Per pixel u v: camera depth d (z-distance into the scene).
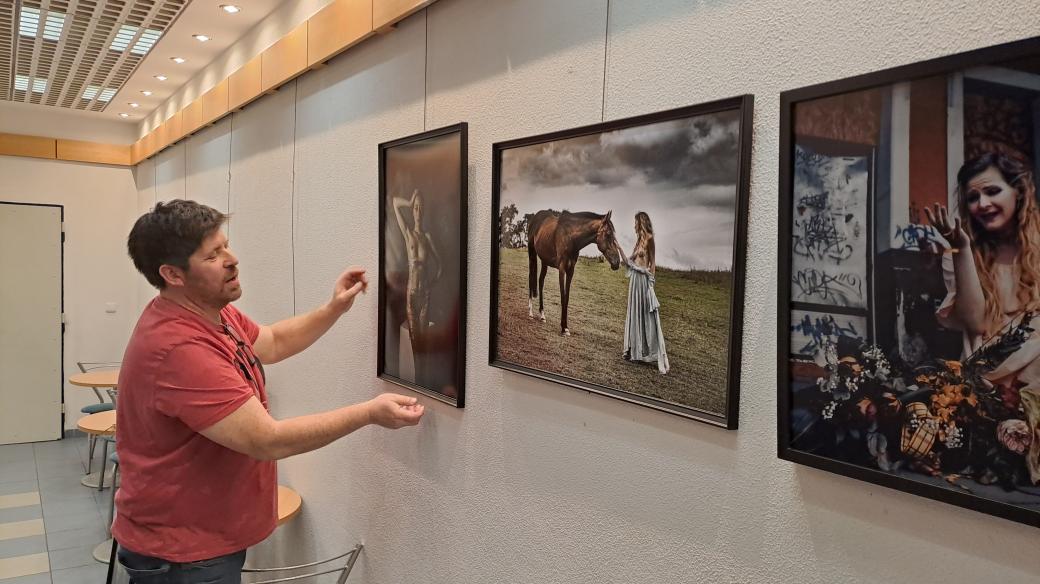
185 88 4.34
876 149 0.84
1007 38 0.73
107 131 5.91
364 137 2.20
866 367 0.86
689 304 1.10
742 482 1.04
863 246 0.86
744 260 1.02
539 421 1.46
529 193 1.46
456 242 1.70
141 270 1.48
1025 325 0.71
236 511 1.56
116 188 6.02
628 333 1.22
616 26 1.25
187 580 1.52
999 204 0.73
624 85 1.23
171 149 4.72
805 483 0.95
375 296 2.15
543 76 1.43
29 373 5.73
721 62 1.06
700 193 1.08
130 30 3.22
